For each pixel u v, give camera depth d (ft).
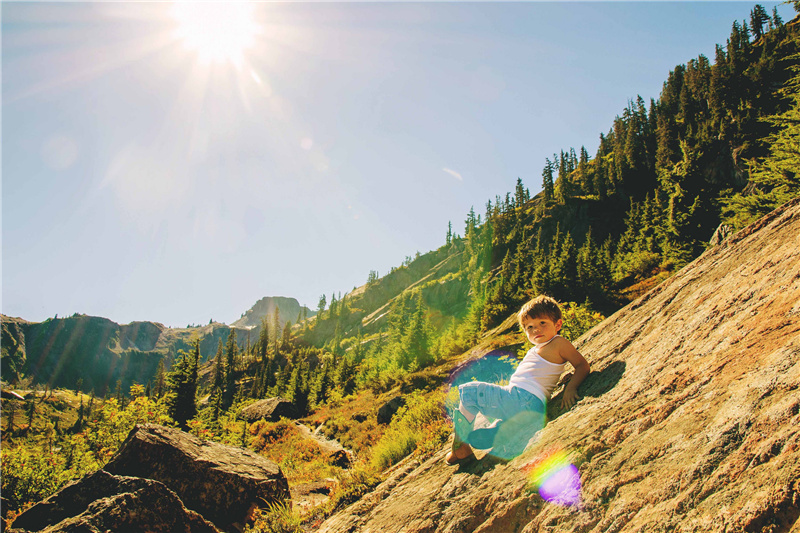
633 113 410.52
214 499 20.10
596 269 107.14
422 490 10.15
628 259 136.98
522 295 145.79
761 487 3.30
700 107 310.45
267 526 17.67
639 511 4.30
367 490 16.26
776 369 4.33
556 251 183.83
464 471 9.13
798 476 3.05
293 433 76.43
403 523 8.71
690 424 4.82
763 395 4.16
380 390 117.80
